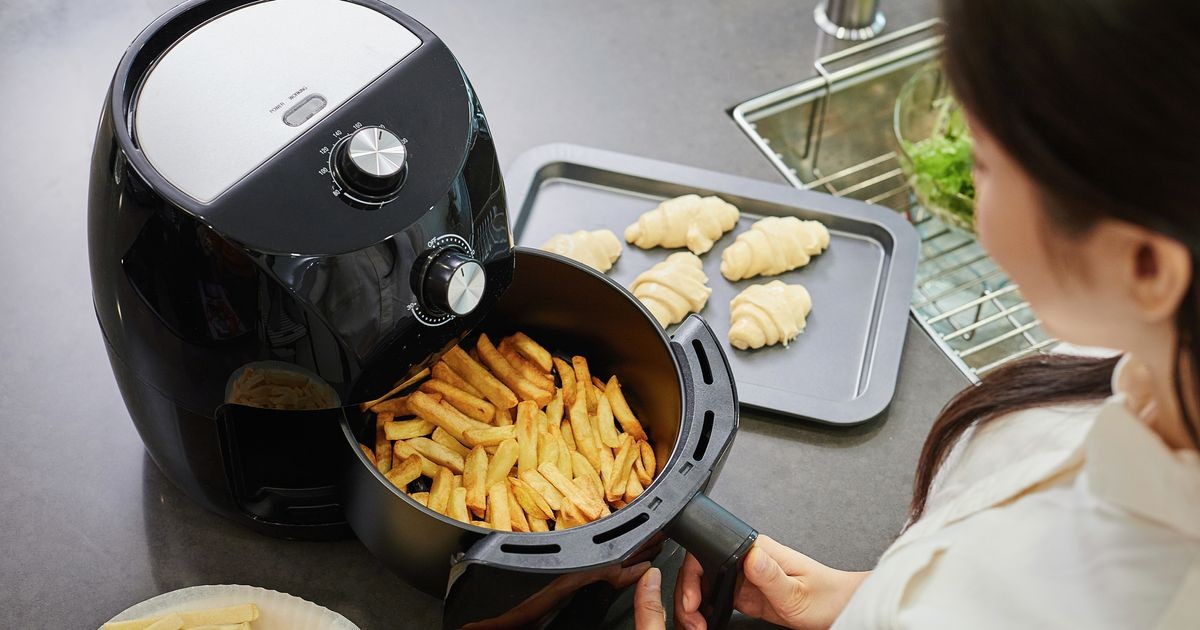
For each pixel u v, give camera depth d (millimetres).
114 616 750
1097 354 562
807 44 1235
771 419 902
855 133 1196
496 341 876
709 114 1155
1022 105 340
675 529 665
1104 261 365
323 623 729
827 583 748
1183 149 314
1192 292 352
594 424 805
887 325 955
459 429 764
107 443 855
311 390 657
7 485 825
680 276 956
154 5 1221
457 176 644
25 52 1155
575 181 1079
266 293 600
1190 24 301
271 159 607
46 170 1048
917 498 654
